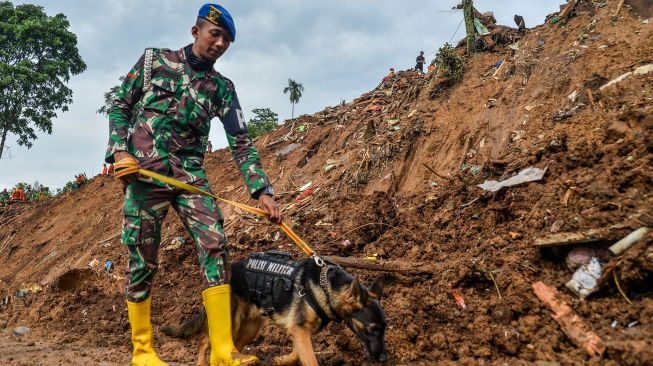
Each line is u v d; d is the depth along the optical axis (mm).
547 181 5617
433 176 7734
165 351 5812
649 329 3656
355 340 4750
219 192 11750
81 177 18828
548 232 4883
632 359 3457
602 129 5766
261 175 4484
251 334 4598
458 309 4742
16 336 7797
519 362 3955
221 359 3973
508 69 8898
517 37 10008
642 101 5770
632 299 4090
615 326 3945
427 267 5387
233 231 8625
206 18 4230
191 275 7797
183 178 4230
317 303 4141
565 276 4555
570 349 3963
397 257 6191
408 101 10375
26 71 31047
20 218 18281
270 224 8352
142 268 4168
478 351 4219
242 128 4570
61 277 9383
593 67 7184
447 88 9688
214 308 4035
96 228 13273
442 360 4297
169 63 4285
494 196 5934
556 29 8945
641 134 5172
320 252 6773
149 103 4219
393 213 7168
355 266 5570
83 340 6953
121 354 5777
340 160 9812
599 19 8227
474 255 5289
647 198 4570
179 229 9164
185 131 4285
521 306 4402
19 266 14062
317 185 9500
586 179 5152
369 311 3980
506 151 6992
